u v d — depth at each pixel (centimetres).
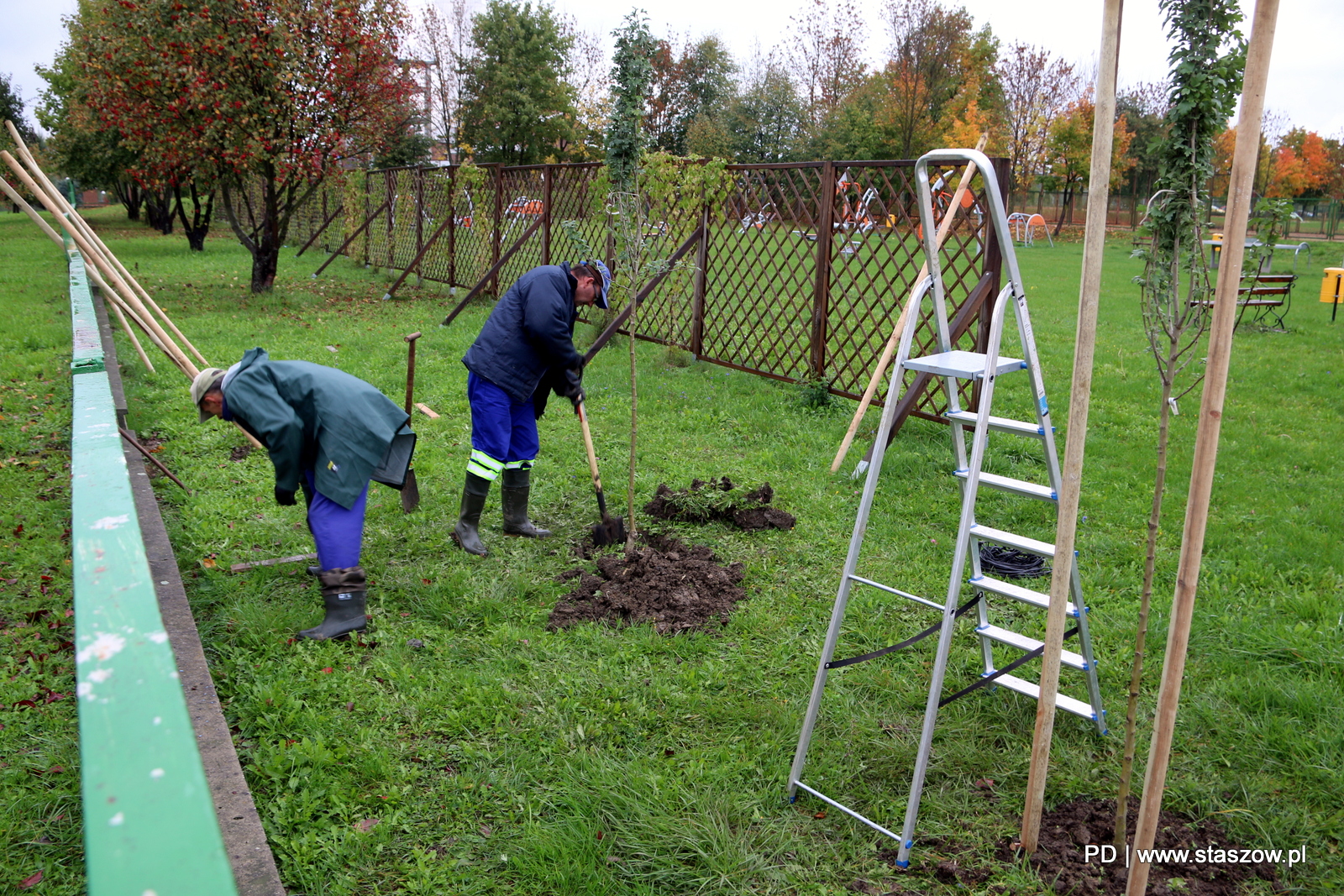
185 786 112
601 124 4044
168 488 543
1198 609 417
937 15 3241
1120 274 2089
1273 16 167
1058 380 936
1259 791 293
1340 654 369
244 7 1291
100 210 4747
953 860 261
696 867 261
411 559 465
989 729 327
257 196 2642
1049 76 3900
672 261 940
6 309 1202
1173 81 235
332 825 268
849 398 814
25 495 511
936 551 488
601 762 299
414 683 344
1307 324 1335
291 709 317
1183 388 896
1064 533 236
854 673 365
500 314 469
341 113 1437
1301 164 3659
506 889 249
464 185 1456
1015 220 3525
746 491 541
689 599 419
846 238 782
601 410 775
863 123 3384
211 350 964
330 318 1246
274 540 476
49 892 237
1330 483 609
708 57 4278
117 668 138
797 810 286
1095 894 250
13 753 290
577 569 458
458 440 673
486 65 4031
